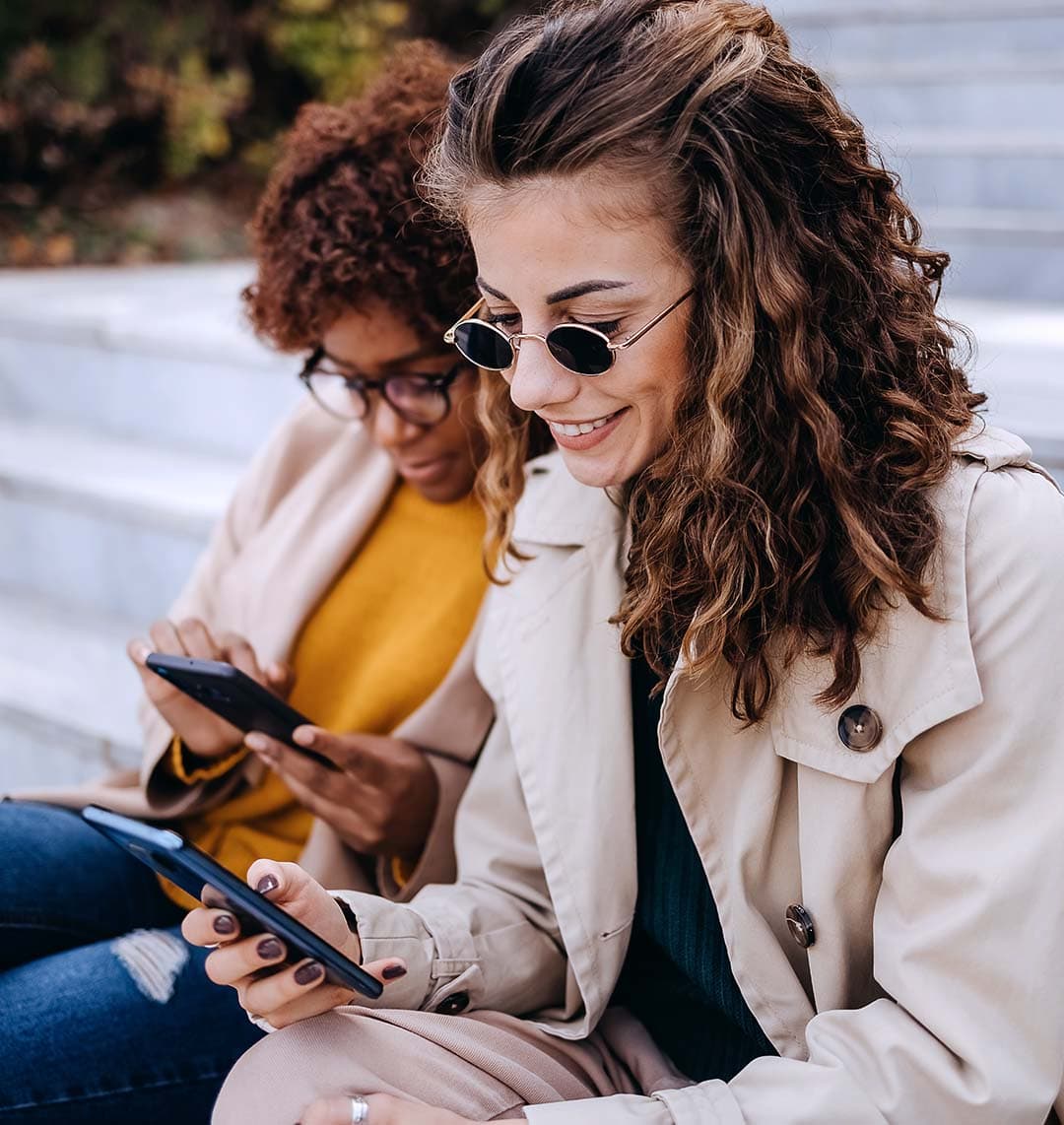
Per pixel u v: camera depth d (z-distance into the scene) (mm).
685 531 1064
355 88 4992
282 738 1435
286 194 1478
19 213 4562
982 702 981
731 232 963
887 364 1024
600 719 1190
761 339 1002
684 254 984
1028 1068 938
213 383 2928
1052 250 2920
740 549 1027
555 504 1277
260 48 5043
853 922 1072
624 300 986
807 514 1029
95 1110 1289
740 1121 962
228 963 1008
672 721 1101
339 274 1386
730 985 1149
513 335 1037
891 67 3809
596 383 1017
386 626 1615
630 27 968
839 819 1043
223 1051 1332
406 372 1467
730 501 1025
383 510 1664
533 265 986
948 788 986
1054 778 960
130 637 2668
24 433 3197
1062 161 3129
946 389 1064
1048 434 1938
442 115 1420
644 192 961
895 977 985
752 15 1013
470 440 1490
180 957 1381
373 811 1445
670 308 998
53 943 1500
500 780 1313
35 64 4543
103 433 3195
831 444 988
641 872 1201
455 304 1424
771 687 1062
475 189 995
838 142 999
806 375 988
